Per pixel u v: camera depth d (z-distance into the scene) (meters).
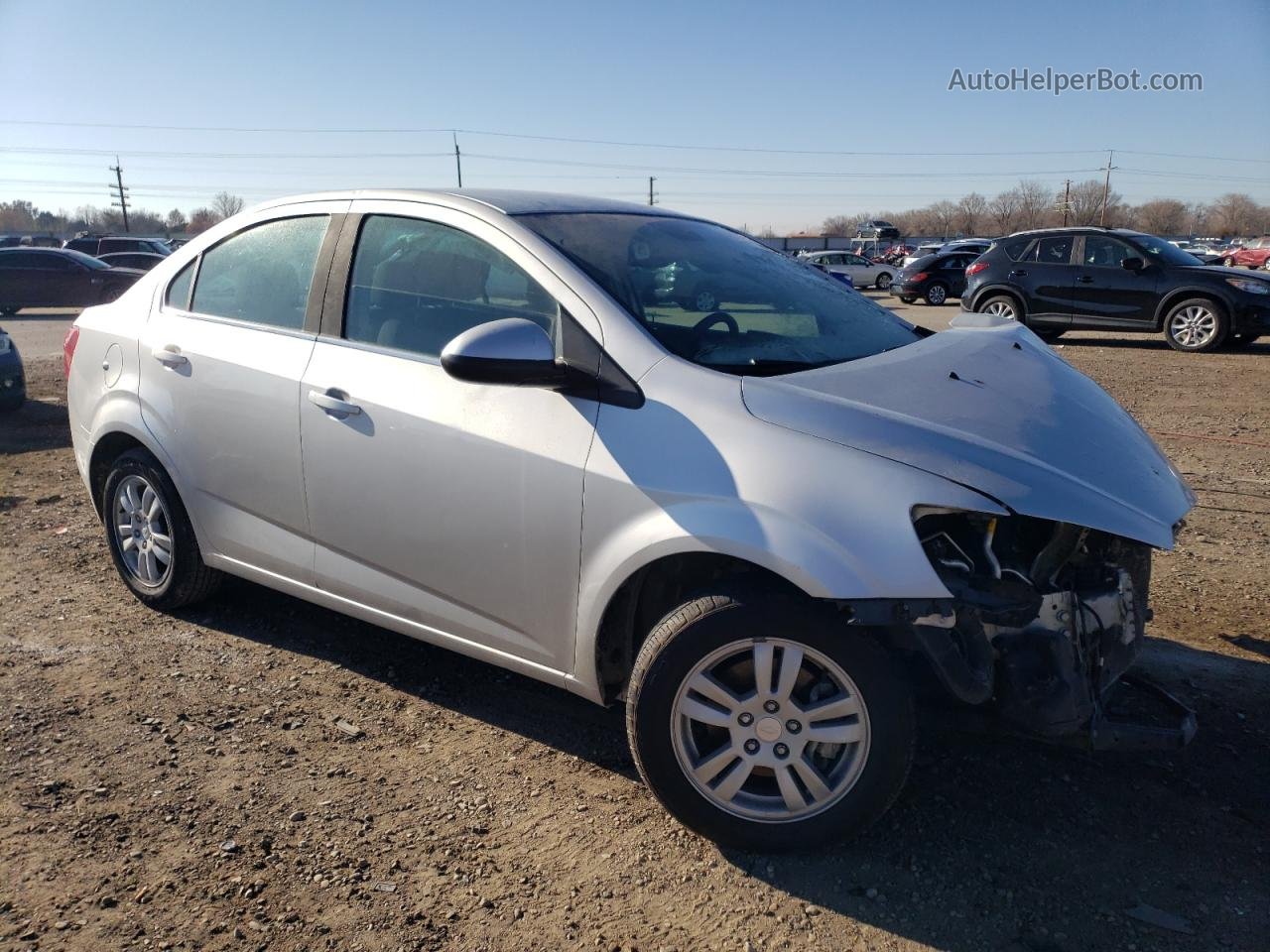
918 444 2.55
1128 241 13.80
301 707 3.54
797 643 2.58
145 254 27.70
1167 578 4.76
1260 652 3.96
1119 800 2.98
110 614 4.33
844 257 36.44
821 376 2.85
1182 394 9.87
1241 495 6.17
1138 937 2.43
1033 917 2.49
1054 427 2.81
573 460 2.82
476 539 3.06
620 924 2.47
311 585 3.61
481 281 3.18
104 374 4.25
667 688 2.66
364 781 3.07
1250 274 13.17
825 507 2.49
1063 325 14.29
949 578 2.48
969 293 15.02
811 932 2.45
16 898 2.53
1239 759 3.21
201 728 3.38
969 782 3.07
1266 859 2.72
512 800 2.99
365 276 3.46
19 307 21.86
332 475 3.39
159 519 4.25
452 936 2.43
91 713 3.47
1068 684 2.61
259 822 2.86
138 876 2.62
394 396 3.21
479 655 3.20
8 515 5.84
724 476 2.61
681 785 2.70
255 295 3.79
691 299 3.17
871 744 2.57
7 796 2.97
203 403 3.79
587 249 3.19
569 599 2.89
